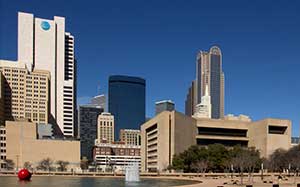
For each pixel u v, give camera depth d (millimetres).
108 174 183875
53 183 102750
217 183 94188
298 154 185625
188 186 79188
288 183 98250
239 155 189375
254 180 120500
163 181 117500
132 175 123500
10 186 85062
